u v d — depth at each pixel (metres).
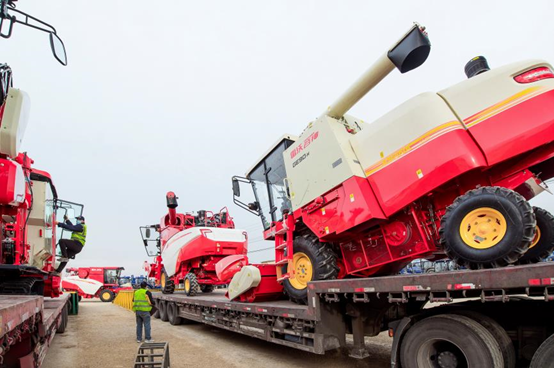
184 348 6.90
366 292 4.04
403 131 4.54
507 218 3.37
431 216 4.44
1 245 5.10
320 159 5.46
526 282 2.81
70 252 8.94
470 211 3.62
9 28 3.14
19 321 2.48
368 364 5.52
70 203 9.10
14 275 5.56
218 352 6.50
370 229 5.11
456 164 3.91
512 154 3.70
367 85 4.94
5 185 3.77
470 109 4.06
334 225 5.09
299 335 4.98
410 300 4.06
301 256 5.89
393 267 5.49
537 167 4.14
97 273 26.92
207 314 8.03
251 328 6.24
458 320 3.32
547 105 3.60
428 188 4.16
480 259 3.48
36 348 3.62
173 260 11.63
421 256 4.63
